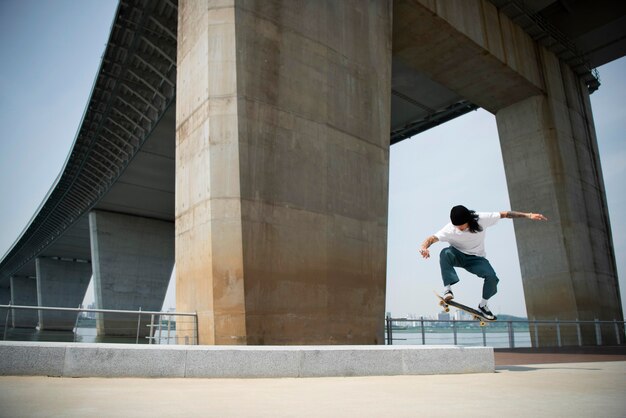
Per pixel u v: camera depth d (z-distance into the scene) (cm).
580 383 608
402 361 740
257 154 1282
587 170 2838
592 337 2452
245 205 1230
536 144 2677
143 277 4666
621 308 2766
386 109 1686
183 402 411
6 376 591
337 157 1475
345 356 710
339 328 1365
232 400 428
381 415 348
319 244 1368
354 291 1429
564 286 2494
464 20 2200
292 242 1306
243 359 667
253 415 344
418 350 753
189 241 1315
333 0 1588
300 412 360
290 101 1387
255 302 1201
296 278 1293
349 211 1473
